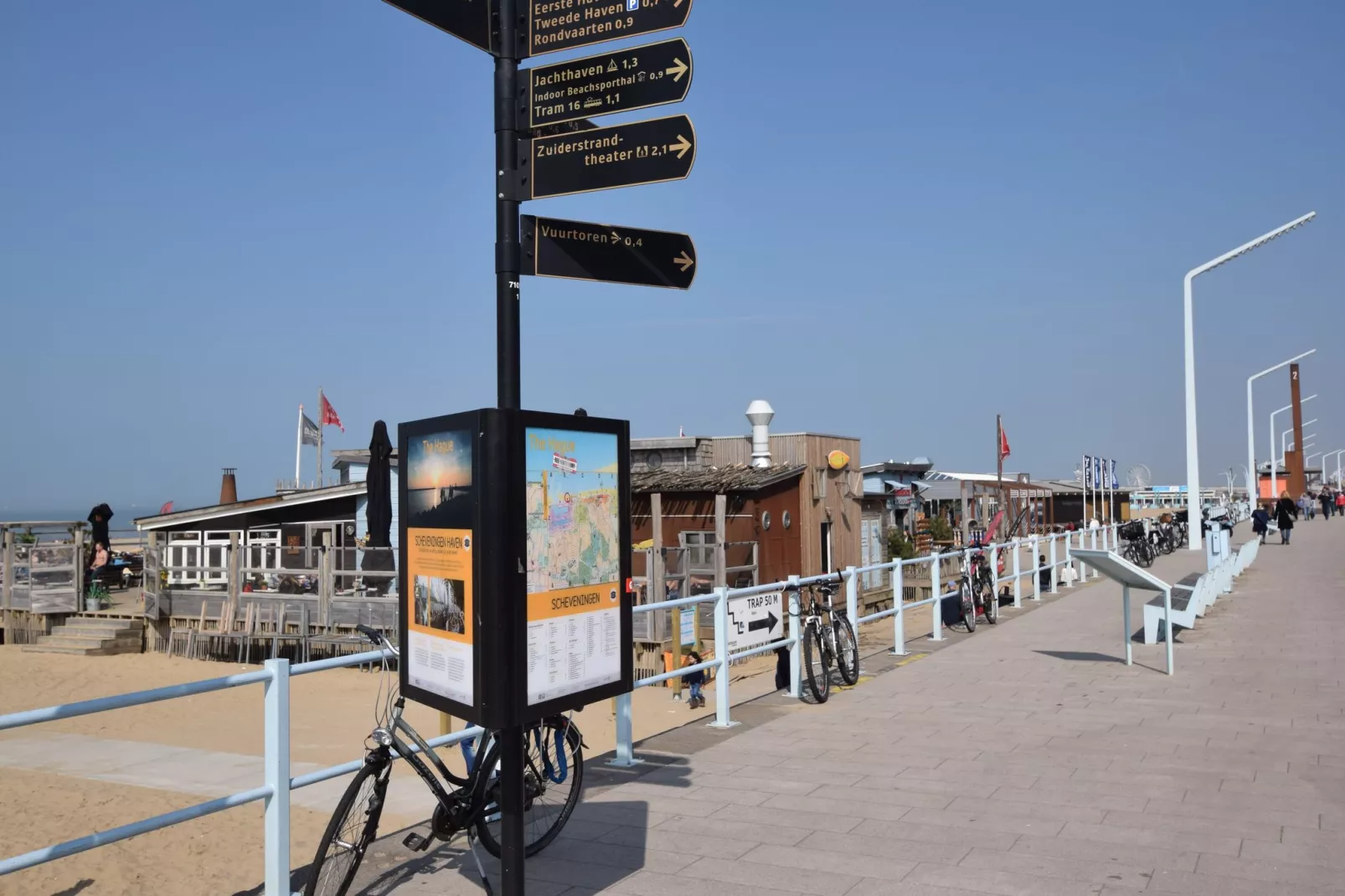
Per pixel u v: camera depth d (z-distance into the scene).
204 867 8.30
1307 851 5.49
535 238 4.91
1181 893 4.95
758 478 26.19
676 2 4.70
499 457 4.37
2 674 22.64
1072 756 7.60
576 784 6.07
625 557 4.98
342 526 28.17
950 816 6.21
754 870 5.37
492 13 4.97
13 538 28.81
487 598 4.36
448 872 5.45
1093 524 28.14
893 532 34.91
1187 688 10.17
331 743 15.16
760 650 9.69
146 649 26.30
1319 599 18.27
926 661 12.36
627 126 4.81
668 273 5.27
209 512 27.55
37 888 7.73
